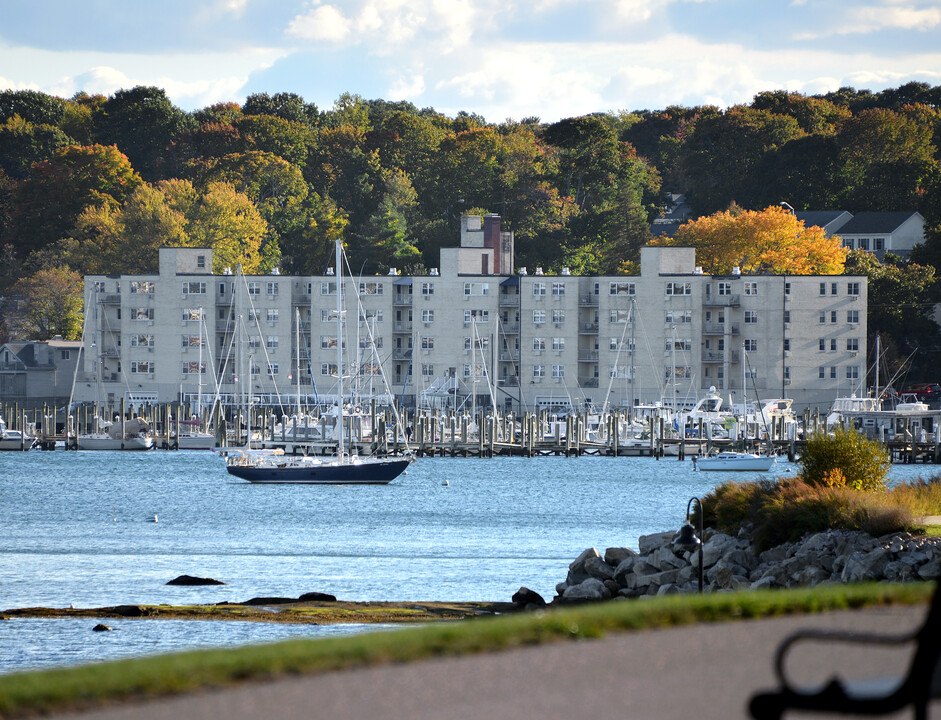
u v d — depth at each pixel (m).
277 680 59.56
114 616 185.00
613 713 53.84
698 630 71.69
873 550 170.62
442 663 62.81
